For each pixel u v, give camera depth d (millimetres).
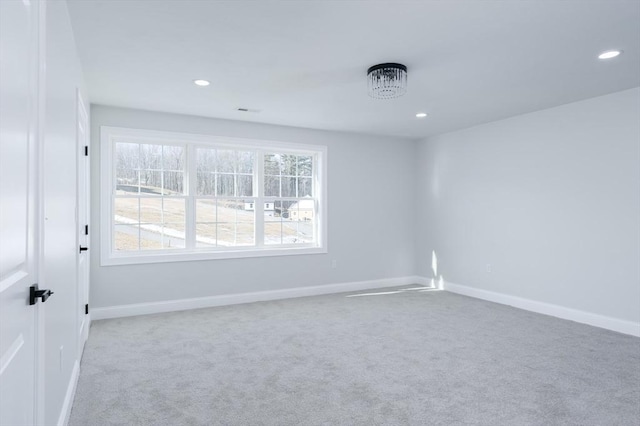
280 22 2484
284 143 5434
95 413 2301
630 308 3816
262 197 5387
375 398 2492
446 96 4051
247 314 4500
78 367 2783
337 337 3682
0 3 954
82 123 3277
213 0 2223
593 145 4117
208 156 5055
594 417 2262
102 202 4332
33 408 1354
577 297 4250
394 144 6316
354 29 2578
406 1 2246
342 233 5871
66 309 2195
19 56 1135
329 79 3537
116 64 3160
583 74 3418
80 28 2531
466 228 5590
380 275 6184
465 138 5617
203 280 4875
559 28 2570
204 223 5004
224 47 2852
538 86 3740
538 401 2451
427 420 2234
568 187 4344
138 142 4656
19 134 1142
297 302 5105
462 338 3652
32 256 1316
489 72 3367
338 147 5848
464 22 2488
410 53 2965
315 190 5809
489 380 2752
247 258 5152
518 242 4875
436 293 5688
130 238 4594
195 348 3383
